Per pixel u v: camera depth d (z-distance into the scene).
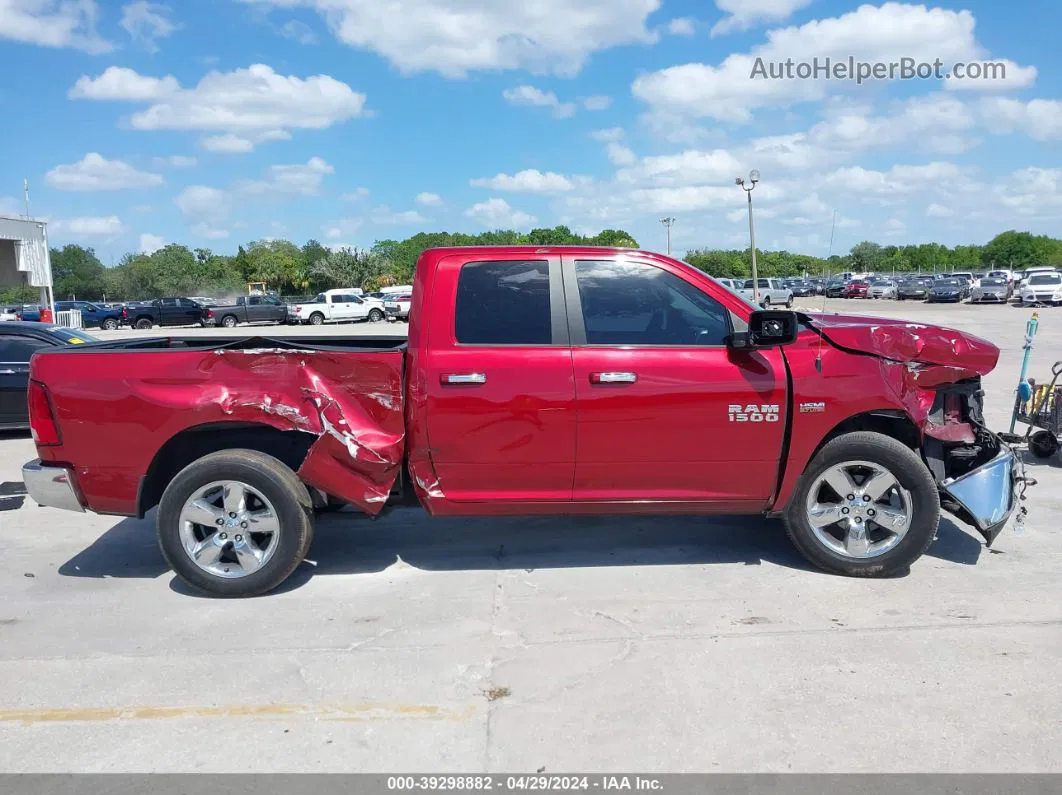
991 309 39.12
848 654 3.97
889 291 53.12
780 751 3.20
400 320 46.66
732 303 4.81
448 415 4.73
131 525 6.53
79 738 3.42
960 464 5.25
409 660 4.03
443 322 4.79
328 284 78.81
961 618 4.35
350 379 4.78
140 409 4.77
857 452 4.81
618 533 5.93
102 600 4.91
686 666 3.89
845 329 4.81
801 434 4.78
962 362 4.79
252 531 4.83
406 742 3.33
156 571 5.42
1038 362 16.89
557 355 4.74
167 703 3.68
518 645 4.16
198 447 5.09
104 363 4.81
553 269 4.83
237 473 4.74
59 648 4.25
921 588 4.77
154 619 4.61
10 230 27.73
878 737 3.28
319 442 4.70
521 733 3.37
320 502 5.12
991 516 4.89
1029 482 5.46
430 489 4.87
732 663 3.91
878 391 4.74
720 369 4.74
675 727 3.38
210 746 3.34
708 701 3.58
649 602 4.66
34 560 5.68
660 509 4.93
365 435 4.75
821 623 4.32
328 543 5.86
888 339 4.77
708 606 4.58
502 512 4.93
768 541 5.66
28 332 10.65
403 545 5.79
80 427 4.82
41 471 4.91
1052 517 6.10
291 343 5.46
